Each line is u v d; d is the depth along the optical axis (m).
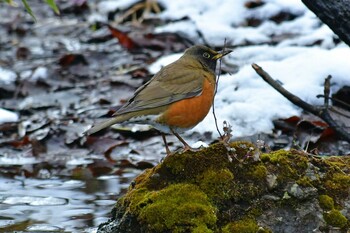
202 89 9.28
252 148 8.46
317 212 8.25
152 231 8.09
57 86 15.32
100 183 11.38
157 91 9.12
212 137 12.54
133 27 17.44
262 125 12.64
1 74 16.06
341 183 8.43
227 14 16.69
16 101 14.96
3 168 12.23
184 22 16.84
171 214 8.09
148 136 13.12
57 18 19.67
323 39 14.96
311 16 16.16
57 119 13.91
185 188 8.26
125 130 13.19
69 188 11.19
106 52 16.67
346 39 10.48
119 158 12.57
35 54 17.36
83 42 17.77
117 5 18.55
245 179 8.32
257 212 8.22
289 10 16.39
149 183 8.48
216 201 8.23
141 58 16.17
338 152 11.91
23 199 10.70
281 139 12.34
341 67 13.25
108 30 17.89
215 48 15.55
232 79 13.77
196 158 8.42
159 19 17.45
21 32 18.92
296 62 13.75
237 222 8.15
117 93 14.77
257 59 14.73
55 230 9.52
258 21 16.39
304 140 12.20
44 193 10.97
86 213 10.11
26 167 12.27
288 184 8.31
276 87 10.88
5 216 10.04
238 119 12.80
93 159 12.59
